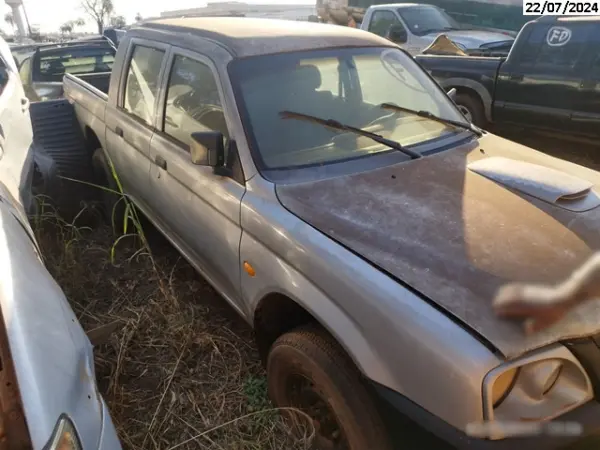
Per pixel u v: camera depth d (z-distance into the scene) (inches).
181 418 107.7
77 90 206.2
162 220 150.3
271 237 94.6
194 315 136.9
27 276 80.2
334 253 83.5
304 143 110.7
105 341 129.3
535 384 67.9
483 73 278.2
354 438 81.0
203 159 106.2
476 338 67.8
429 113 129.0
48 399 62.2
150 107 145.9
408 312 72.4
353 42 131.8
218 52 119.3
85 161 203.3
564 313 71.2
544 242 84.2
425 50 353.7
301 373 90.6
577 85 243.4
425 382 70.5
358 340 78.4
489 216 90.8
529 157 117.6
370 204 94.7
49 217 171.3
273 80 115.8
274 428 100.8
